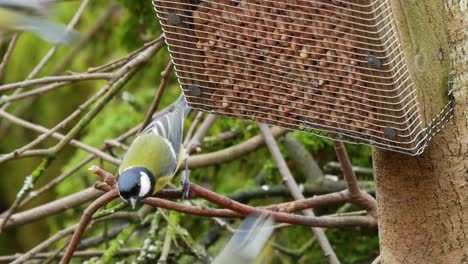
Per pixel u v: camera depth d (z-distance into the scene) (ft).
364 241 45.11
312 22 25.77
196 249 38.09
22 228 56.65
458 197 27.43
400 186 27.84
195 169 43.83
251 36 26.76
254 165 48.47
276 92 27.45
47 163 35.58
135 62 35.73
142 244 41.88
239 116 28.58
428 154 27.27
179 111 31.76
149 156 29.63
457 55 26.81
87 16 50.96
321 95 26.76
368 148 45.80
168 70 34.86
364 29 24.79
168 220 37.45
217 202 28.14
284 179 38.24
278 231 44.57
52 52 39.93
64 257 29.53
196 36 27.50
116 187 28.78
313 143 45.68
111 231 43.93
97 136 48.06
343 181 43.11
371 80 25.44
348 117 26.71
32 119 55.01
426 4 26.27
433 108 26.45
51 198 57.41
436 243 27.84
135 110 47.85
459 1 26.76
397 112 25.50
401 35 25.79
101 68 37.29
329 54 25.93
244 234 22.88
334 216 34.19
